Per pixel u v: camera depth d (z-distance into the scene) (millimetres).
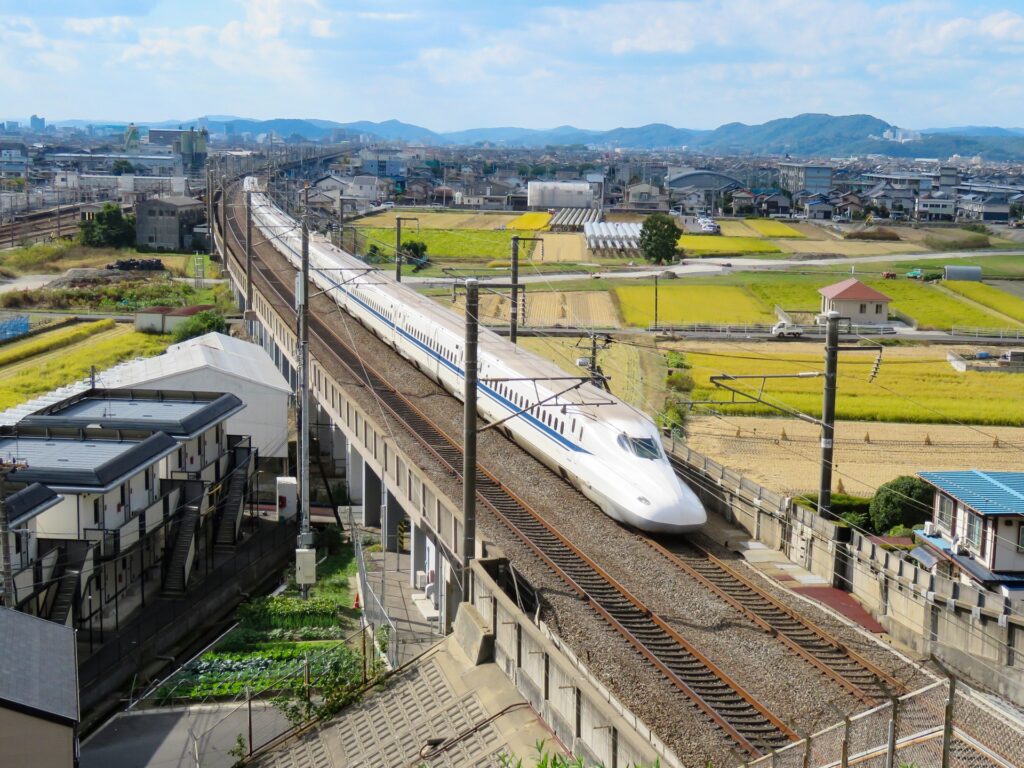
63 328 96625
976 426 64000
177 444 43531
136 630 37094
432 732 27000
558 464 39219
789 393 69812
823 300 102312
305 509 43594
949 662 25766
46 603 34781
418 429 47062
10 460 38781
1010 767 16297
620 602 28703
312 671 33469
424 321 57906
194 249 148750
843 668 25109
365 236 158125
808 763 18562
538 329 91750
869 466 54438
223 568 43000
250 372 58500
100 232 147125
